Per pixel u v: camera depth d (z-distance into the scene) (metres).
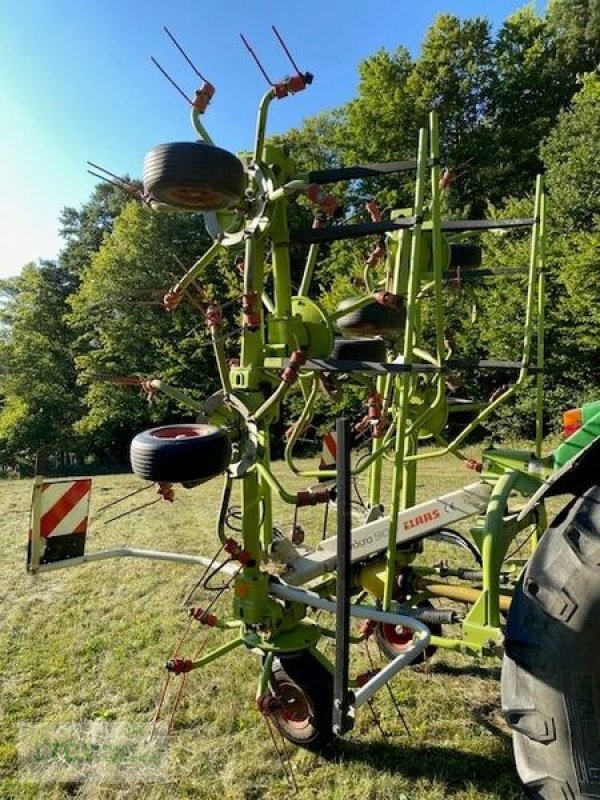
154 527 7.83
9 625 4.50
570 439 2.42
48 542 3.03
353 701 2.23
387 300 2.63
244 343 2.76
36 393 30.33
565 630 1.99
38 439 29.56
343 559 2.21
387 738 2.98
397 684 3.49
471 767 2.75
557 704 1.99
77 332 31.34
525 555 4.88
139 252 22.91
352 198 21.22
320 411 10.03
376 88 21.88
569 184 15.42
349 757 2.84
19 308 32.69
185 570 5.73
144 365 23.58
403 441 2.54
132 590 5.21
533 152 20.19
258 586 2.86
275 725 2.98
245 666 3.73
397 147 21.39
